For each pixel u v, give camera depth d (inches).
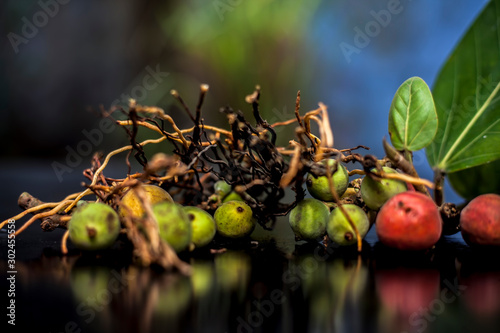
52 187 28.1
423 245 16.1
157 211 15.7
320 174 16.5
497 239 16.3
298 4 37.6
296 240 17.4
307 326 14.2
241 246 17.1
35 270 15.7
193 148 16.8
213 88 37.5
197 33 38.5
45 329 14.1
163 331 14.1
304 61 38.8
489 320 14.3
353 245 16.8
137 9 49.9
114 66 54.8
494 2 17.9
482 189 18.6
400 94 17.1
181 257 16.4
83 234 15.8
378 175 16.4
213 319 14.3
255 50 36.8
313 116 16.9
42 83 56.6
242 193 16.8
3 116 56.2
